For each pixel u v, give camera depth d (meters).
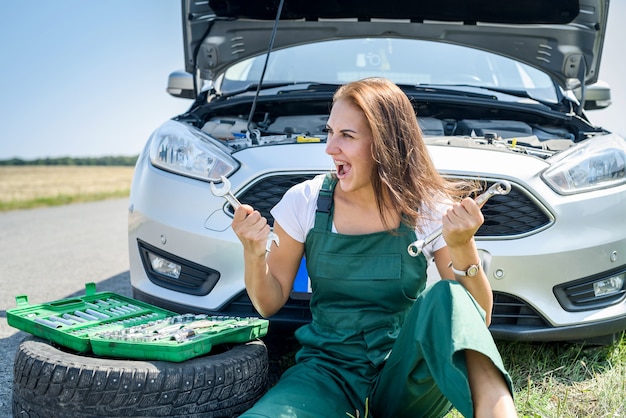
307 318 2.73
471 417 1.55
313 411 1.76
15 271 5.27
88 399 1.91
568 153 2.91
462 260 1.80
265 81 3.99
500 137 3.20
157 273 2.92
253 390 2.09
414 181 1.92
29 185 21.20
